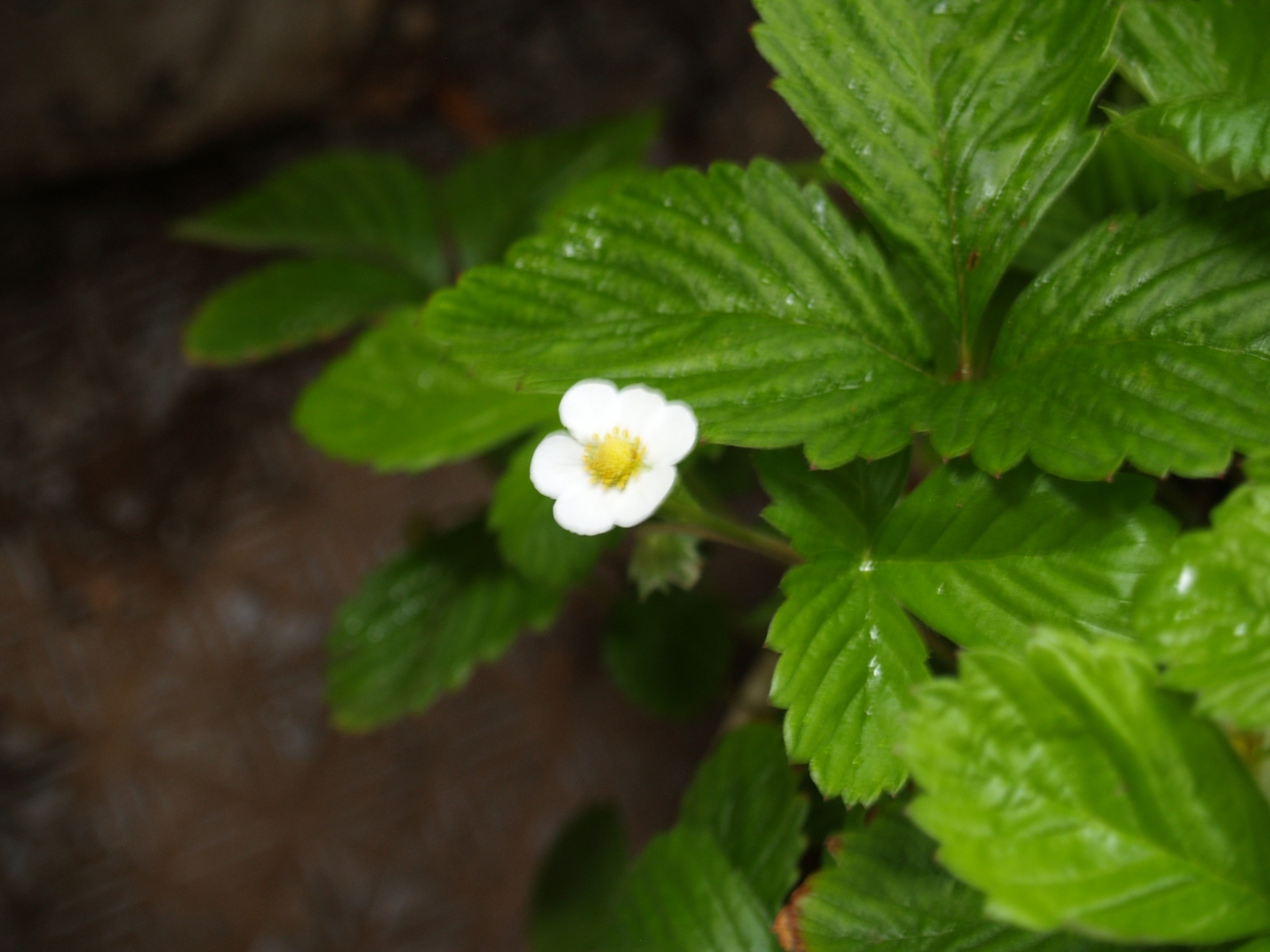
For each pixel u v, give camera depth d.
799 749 0.20
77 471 0.55
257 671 0.51
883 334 0.21
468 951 0.46
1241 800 0.18
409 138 0.60
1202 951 0.19
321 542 0.53
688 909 0.23
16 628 0.53
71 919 0.48
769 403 0.21
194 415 0.55
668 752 0.49
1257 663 0.18
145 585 0.53
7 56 0.51
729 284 0.21
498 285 0.21
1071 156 0.20
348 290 0.40
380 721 0.31
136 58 0.52
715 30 0.57
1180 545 0.18
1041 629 0.18
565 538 0.25
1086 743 0.18
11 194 0.58
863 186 0.21
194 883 0.48
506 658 0.51
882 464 0.21
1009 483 0.20
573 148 0.40
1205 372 0.20
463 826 0.48
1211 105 0.20
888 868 0.21
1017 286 0.23
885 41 0.21
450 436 0.27
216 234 0.41
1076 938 0.20
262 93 0.56
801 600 0.20
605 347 0.21
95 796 0.50
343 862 0.48
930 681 0.18
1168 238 0.20
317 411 0.28
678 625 0.33
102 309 0.57
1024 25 0.21
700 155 0.56
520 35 0.59
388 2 0.56
